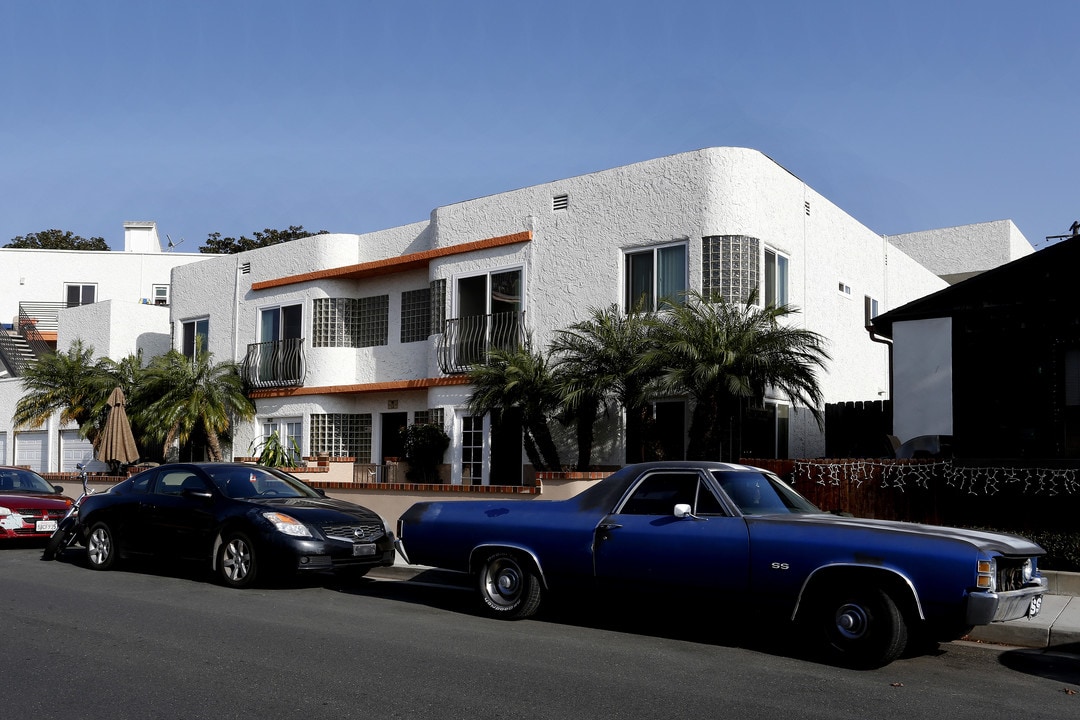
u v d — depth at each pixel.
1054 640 8.09
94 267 38.66
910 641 7.58
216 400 21.22
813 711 5.97
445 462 18.72
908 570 6.99
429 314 20.20
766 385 14.43
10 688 6.31
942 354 13.62
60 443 28.14
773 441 16.27
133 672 6.75
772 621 8.52
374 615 9.27
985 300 12.01
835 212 19.08
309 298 21.83
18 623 8.62
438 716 5.72
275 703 5.98
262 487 12.11
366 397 21.11
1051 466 10.88
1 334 32.62
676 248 16.08
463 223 19.12
